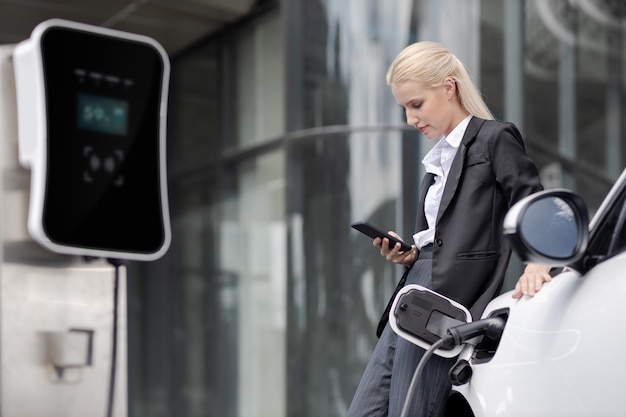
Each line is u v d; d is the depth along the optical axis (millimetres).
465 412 3660
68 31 2559
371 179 13477
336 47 13891
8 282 2674
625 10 14391
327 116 13875
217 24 15836
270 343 15289
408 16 13477
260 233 15297
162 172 2701
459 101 3873
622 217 3088
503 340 3250
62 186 2520
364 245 13477
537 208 2848
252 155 15344
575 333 2992
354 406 3990
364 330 13477
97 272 2799
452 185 3744
